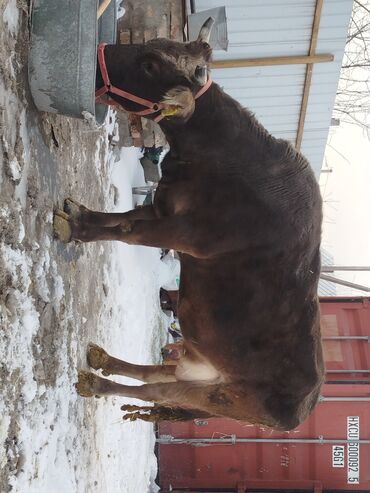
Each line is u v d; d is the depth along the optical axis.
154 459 7.51
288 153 3.79
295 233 3.77
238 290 3.86
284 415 4.30
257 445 7.57
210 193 3.58
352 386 7.19
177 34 5.88
